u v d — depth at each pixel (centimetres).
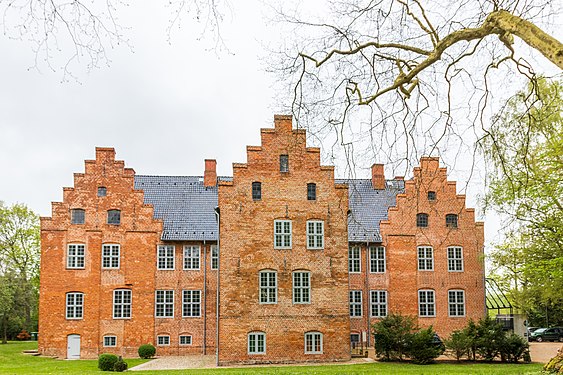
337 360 3875
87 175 4659
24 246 6525
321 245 4000
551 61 1082
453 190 4928
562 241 3375
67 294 4506
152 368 3553
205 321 4616
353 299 4794
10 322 6612
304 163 4059
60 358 4403
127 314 4550
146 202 4953
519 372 2423
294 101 1414
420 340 3597
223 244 3897
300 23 1370
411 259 4834
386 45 1336
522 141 1368
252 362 3788
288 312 3888
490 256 3809
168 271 4641
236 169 3978
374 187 5300
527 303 4550
